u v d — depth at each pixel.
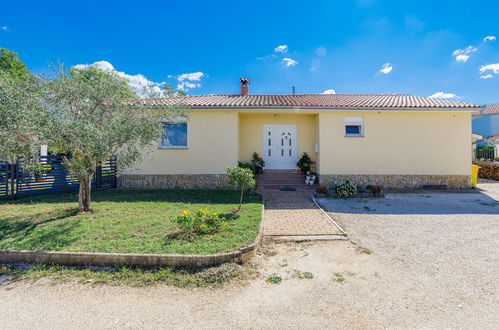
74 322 2.64
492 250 4.41
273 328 2.54
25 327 2.56
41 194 8.87
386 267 3.82
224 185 10.53
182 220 4.62
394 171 10.70
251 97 13.29
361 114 10.75
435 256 4.18
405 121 10.68
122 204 7.39
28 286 3.33
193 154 10.62
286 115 12.09
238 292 3.20
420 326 2.54
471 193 9.66
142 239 4.50
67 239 4.48
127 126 5.64
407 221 6.18
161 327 2.56
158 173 10.62
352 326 2.56
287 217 6.45
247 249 4.05
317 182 11.15
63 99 5.50
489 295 3.06
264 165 11.71
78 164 5.50
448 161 10.63
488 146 16.66
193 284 3.37
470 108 9.95
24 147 5.04
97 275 3.57
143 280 3.45
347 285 3.33
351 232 5.40
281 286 3.33
